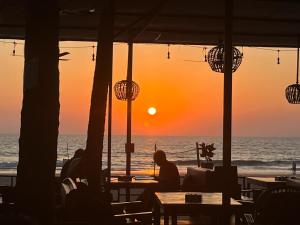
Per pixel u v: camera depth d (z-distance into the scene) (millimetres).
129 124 9898
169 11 8891
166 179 9148
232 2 4773
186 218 9188
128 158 9914
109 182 7801
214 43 11664
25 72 3908
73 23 9820
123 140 100938
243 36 10773
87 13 6910
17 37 11070
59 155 54219
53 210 3848
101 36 7109
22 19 9188
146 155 64688
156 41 11484
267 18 9266
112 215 5379
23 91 3918
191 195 5758
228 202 4688
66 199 5348
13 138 104000
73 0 8086
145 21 8742
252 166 48406
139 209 7125
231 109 4637
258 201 5930
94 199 5348
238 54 8914
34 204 3779
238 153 74750
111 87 7859
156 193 6645
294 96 10500
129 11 8930
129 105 9867
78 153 9141
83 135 130875
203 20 9469
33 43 3883
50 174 3838
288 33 10516
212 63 8930
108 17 7043
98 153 7258
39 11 3889
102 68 7152
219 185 9070
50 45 3889
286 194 5824
